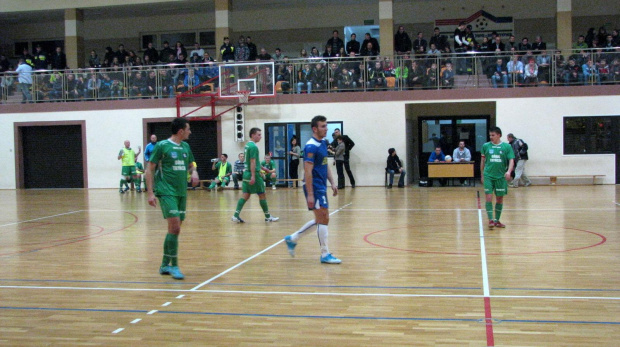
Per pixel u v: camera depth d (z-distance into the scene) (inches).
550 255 297.0
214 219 478.9
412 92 796.6
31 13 1039.0
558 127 770.2
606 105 759.1
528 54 778.8
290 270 271.1
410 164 864.3
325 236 285.9
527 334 172.7
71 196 747.4
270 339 173.5
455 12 988.6
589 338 168.4
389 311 199.5
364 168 813.9
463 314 193.9
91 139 881.5
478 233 375.9
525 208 513.0
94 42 1112.2
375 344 167.0
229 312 202.2
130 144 871.1
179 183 261.4
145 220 482.9
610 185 749.9
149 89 864.3
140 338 176.4
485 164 399.2
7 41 1138.0
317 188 281.0
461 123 892.6
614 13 953.5
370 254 309.0
